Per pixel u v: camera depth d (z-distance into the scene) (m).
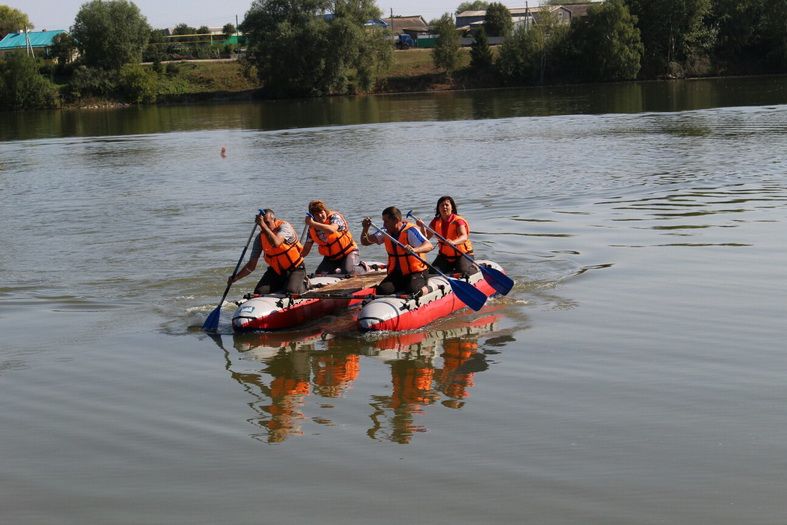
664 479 6.17
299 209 18.05
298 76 65.50
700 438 6.79
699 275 11.59
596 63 67.75
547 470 6.36
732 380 7.96
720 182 19.36
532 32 69.56
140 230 16.27
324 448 6.88
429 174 22.73
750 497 5.89
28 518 5.93
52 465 6.70
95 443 7.08
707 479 6.15
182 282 12.35
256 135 37.25
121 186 22.69
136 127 44.84
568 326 9.82
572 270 12.22
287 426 7.34
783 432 6.84
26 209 19.30
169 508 6.01
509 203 17.91
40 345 9.68
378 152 28.34
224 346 9.66
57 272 13.07
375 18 68.81
